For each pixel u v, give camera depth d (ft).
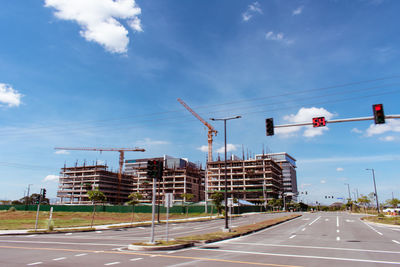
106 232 89.35
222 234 68.28
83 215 226.99
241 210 262.06
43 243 57.77
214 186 449.89
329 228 96.22
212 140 573.33
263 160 440.45
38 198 90.79
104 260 36.86
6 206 338.34
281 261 36.42
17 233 79.82
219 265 33.50
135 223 134.62
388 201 243.40
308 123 55.16
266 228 95.76
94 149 606.14
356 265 34.06
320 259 38.11
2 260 36.94
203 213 237.25
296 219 152.66
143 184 459.73
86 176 533.96
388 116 48.42
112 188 546.26
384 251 46.14
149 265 33.40
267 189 412.16
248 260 37.01
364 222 128.57
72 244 55.83
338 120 52.80
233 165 460.55
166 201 54.19
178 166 513.45
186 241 53.88
